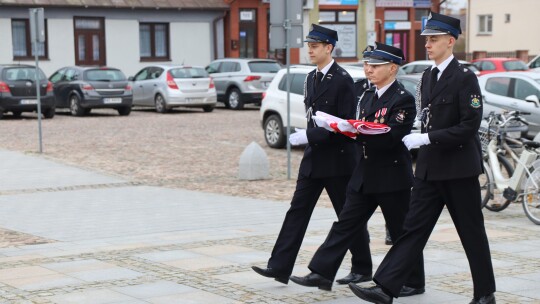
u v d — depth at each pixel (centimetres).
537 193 1020
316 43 687
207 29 4028
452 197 606
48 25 3659
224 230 986
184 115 2897
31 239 945
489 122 1091
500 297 658
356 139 638
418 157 618
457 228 618
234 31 4047
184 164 1661
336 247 664
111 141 2067
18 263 803
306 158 698
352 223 662
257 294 673
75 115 2862
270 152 1848
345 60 4359
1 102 2644
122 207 1177
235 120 2678
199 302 648
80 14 3725
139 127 2439
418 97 620
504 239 912
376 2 4403
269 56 4119
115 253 845
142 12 3862
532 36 5575
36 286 704
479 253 611
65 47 3703
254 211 1130
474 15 5994
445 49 598
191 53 4003
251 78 3103
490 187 1084
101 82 2825
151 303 645
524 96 1792
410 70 3000
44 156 1786
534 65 3400
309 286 672
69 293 678
